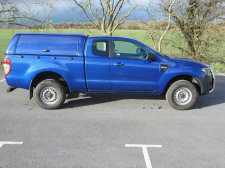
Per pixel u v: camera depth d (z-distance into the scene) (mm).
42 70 10039
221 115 9922
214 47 19500
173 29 19297
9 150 7113
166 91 10484
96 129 8477
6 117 9391
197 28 19328
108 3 18953
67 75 10133
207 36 19406
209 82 10578
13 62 10070
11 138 7797
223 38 19312
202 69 10445
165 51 19578
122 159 6742
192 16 19172
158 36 19344
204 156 6953
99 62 10156
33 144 7453
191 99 10352
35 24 19469
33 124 8812
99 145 7441
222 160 6777
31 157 6781
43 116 9516
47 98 10164
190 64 10469
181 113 10039
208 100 11719
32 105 10656
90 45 10211
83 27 19422
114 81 10258
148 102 11109
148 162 6629
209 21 19234
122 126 8742
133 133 8234
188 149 7305
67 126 8688
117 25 19188
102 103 10914
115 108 10391
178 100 10367
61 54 10141
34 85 10352
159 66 10297
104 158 6773
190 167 6445
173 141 7754
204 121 9312
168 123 9062
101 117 9477
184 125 8930
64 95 10219
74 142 7605
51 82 10094
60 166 6395
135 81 10305
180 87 10297
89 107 10461
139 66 10234
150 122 9109
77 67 10133
